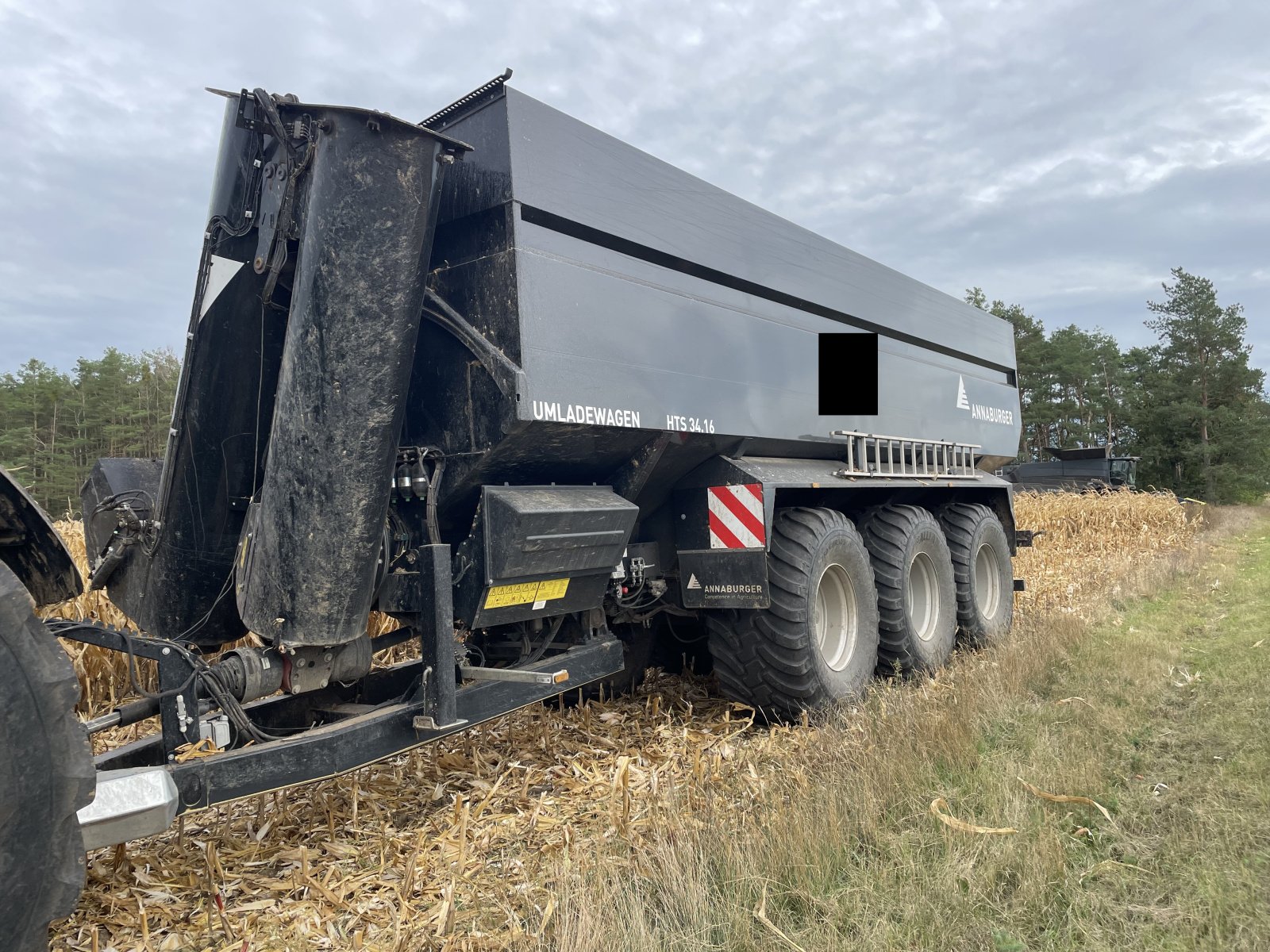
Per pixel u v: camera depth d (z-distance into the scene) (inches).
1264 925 90.0
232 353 131.3
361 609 125.1
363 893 110.8
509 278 133.6
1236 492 1658.5
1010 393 348.5
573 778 152.7
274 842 128.6
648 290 161.6
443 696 126.3
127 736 183.9
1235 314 1716.3
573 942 88.9
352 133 116.9
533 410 131.8
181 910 108.3
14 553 92.2
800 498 205.9
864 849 115.2
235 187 128.3
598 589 156.9
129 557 144.3
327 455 118.6
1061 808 125.0
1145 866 106.3
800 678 185.5
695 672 246.1
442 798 147.0
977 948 90.3
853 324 240.1
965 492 303.6
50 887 70.6
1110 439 2139.5
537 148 139.2
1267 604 297.7
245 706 132.3
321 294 117.6
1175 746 149.2
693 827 117.3
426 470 138.9
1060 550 571.2
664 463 175.3
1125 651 218.4
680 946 90.7
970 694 177.3
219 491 136.7
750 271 192.7
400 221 120.3
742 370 186.9
